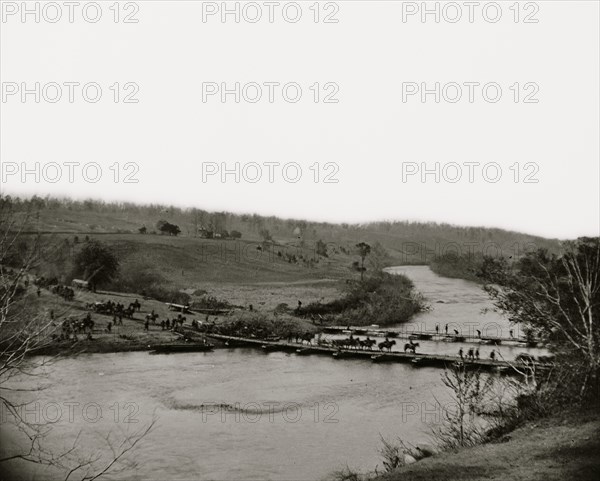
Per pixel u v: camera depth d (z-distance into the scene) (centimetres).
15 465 3192
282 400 4944
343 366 6544
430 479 1831
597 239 2655
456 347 7588
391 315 10362
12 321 1616
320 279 14550
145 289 11562
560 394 2403
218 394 5162
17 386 4697
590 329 2267
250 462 3409
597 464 1669
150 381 5553
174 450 3675
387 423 4156
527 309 2575
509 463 1845
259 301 11275
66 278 8975
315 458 3484
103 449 3609
